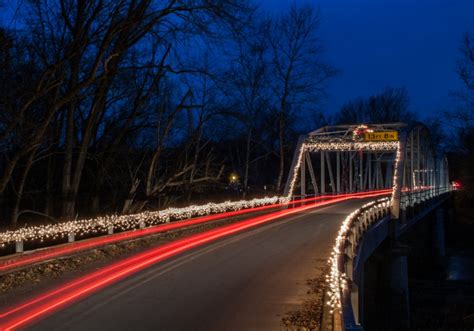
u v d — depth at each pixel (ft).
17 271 38.93
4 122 56.29
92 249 49.44
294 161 120.06
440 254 171.94
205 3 57.57
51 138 67.05
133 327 25.39
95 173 86.79
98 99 67.72
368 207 74.28
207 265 43.83
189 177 102.47
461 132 135.33
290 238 63.05
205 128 102.63
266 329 25.16
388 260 94.27
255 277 38.47
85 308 29.09
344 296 24.45
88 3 62.34
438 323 83.35
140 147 95.71
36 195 80.12
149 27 62.80
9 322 26.14
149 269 41.91
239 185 157.79
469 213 257.55
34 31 65.16
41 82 53.88
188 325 25.81
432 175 168.55
